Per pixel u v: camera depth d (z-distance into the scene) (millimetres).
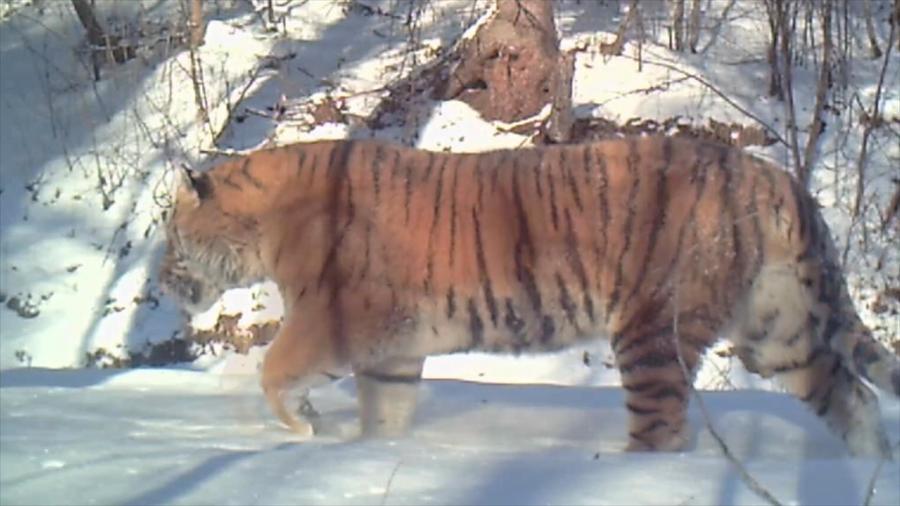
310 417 5715
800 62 14023
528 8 12750
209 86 14297
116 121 14109
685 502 3770
